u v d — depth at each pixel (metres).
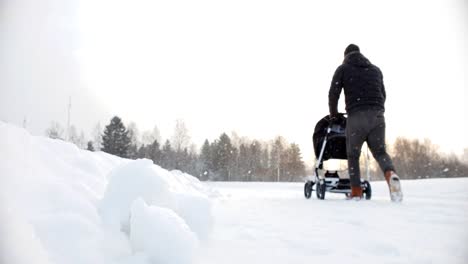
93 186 1.64
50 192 1.23
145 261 1.10
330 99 4.63
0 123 1.50
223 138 48.41
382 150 4.22
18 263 0.85
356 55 4.54
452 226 2.05
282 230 1.92
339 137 4.77
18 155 1.32
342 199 4.39
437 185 6.69
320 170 4.84
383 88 4.54
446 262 1.29
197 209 1.66
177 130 44.81
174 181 2.96
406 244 1.57
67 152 1.85
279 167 49.19
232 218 2.37
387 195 6.06
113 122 38.75
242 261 1.29
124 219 1.33
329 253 1.42
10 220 0.93
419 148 53.09
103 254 1.09
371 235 1.78
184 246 1.12
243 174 47.31
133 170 1.48
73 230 1.11
